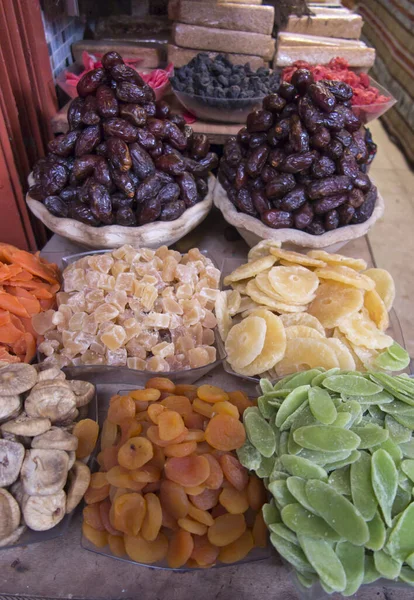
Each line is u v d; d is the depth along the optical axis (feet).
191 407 3.74
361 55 9.06
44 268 5.13
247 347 4.21
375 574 2.90
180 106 8.21
